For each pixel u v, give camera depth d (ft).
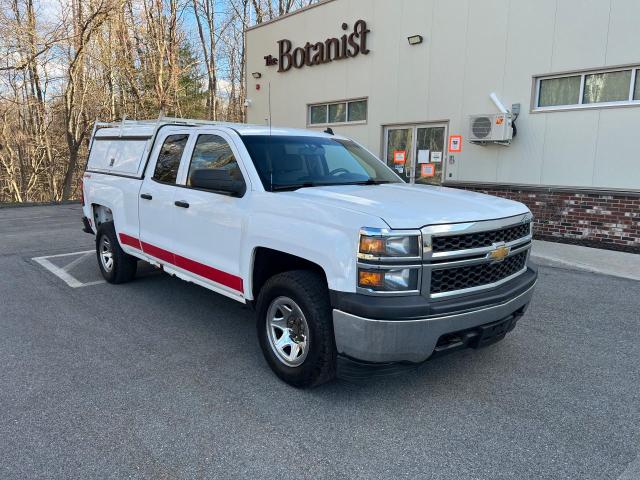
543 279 21.95
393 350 10.03
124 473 8.77
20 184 102.12
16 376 12.39
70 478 8.61
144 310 17.60
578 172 29.91
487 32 33.22
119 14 74.64
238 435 9.98
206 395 11.57
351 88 42.45
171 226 16.06
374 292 9.96
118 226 19.42
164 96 81.00
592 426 10.46
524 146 32.14
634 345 14.80
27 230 36.60
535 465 9.14
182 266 15.74
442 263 10.32
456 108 35.47
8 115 91.20
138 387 11.91
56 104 84.17
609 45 28.04
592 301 18.92
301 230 11.19
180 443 9.68
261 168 13.34
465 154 35.24
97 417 10.55
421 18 36.81
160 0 83.05
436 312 10.09
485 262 10.99
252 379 12.41
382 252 9.86
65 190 81.30
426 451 9.54
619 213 28.45
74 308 17.74
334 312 10.46
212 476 8.73
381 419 10.66
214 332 15.56
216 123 17.74
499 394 11.81
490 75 33.35
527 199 32.27
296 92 47.55
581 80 29.55
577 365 13.42
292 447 9.62
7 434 9.88
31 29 67.36
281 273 12.04
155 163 17.58
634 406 11.30
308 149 14.90
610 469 9.04
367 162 16.37
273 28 48.73
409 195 12.30
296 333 11.78
